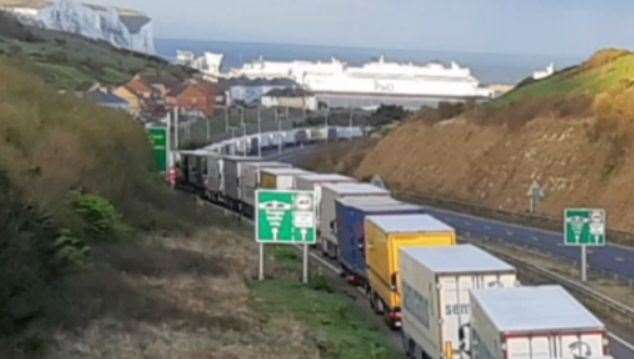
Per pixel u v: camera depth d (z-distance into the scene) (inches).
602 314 2395.4
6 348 1536.7
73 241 2239.2
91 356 1635.1
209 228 3607.3
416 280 1811.0
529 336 1263.5
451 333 1624.0
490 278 1632.6
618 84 5748.0
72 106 3503.9
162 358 1688.0
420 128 6934.1
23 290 1684.3
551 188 5260.8
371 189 3270.2
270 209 2753.4
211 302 2244.1
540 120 5816.9
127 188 3353.8
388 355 1910.7
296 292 2571.4
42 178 2534.5
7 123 2679.6
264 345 1872.5
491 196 5684.1
